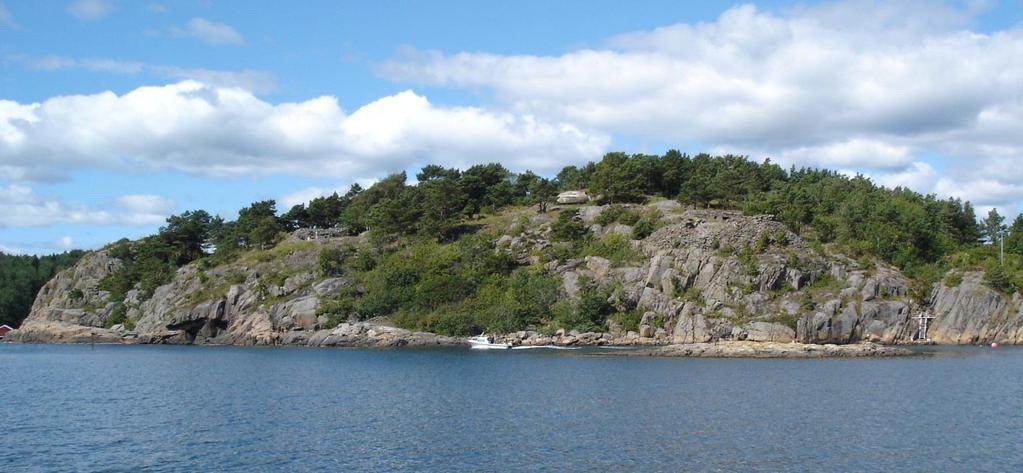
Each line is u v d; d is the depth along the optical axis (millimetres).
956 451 60719
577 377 108688
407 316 187875
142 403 90250
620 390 94375
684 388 95688
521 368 122312
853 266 175250
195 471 57094
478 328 180625
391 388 99625
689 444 63219
